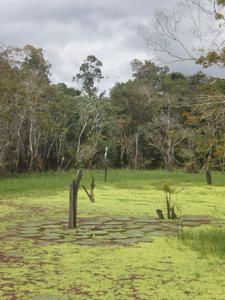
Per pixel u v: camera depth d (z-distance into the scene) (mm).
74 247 8438
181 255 7836
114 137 42938
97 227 10656
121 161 43969
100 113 41688
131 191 19562
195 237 9273
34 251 8062
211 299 5621
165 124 38594
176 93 36812
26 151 36875
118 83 47219
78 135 40938
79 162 38906
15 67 31250
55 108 37969
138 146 44219
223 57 7957
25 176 30703
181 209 14062
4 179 27172
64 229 10352
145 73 46375
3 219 11828
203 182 24750
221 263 7301
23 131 35625
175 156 39594
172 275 6625
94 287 6043
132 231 10133
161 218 12102
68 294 5754
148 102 43062
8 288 5961
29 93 32719
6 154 33375
